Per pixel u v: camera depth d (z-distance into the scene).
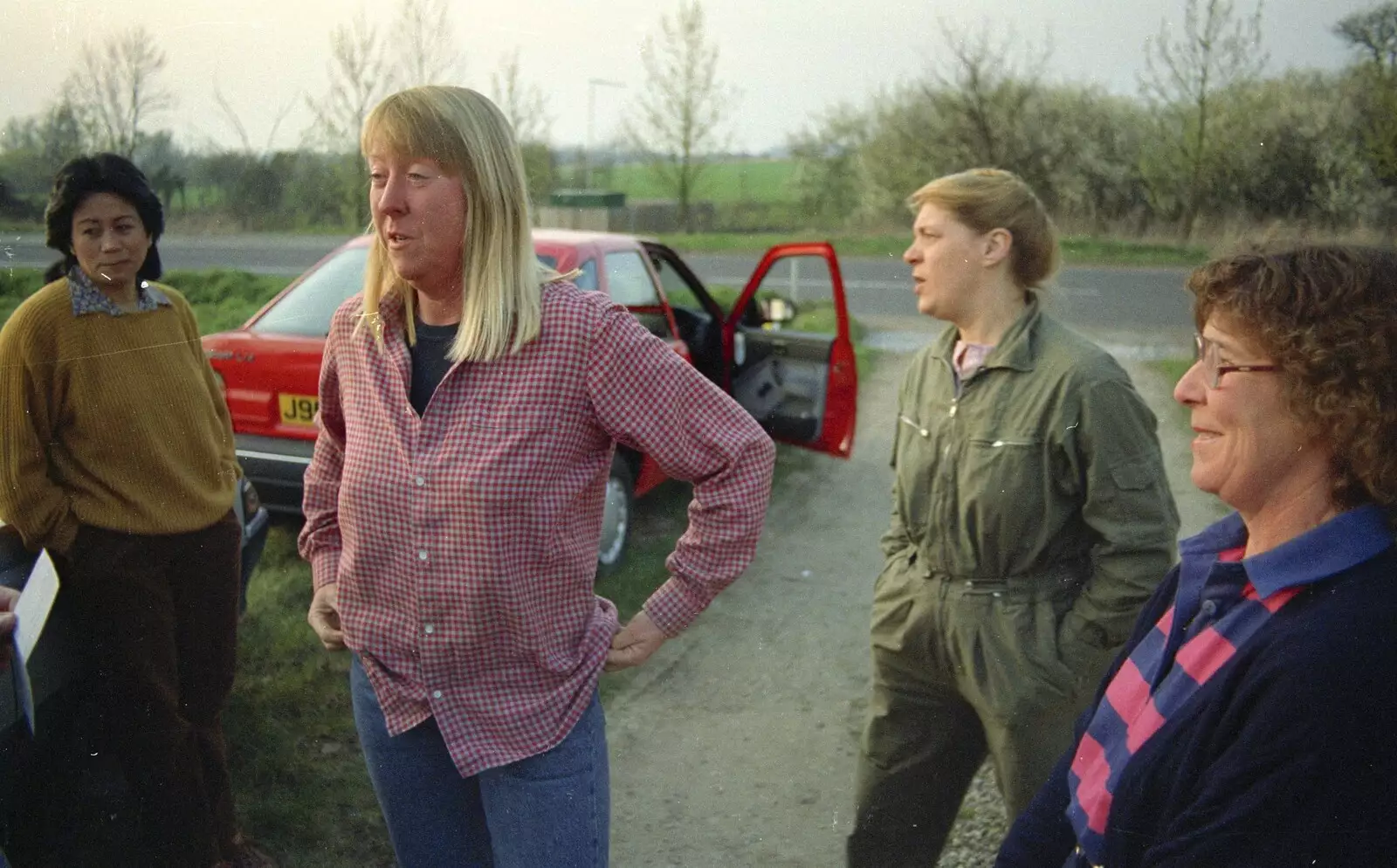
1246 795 0.80
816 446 4.20
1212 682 0.87
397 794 1.43
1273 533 0.89
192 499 1.90
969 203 1.61
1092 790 1.01
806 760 2.70
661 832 2.38
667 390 1.32
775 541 4.30
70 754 1.98
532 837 1.34
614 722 2.90
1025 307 1.63
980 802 2.43
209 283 3.52
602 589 3.71
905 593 1.73
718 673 3.19
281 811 2.38
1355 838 0.77
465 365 1.29
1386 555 0.82
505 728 1.33
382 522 1.31
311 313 3.62
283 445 3.48
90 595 1.82
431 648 1.32
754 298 4.49
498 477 1.25
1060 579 1.61
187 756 1.97
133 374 1.80
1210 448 0.92
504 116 1.30
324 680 2.96
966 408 1.62
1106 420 1.50
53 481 1.79
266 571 3.60
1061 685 1.58
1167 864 0.85
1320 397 0.83
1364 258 0.85
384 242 1.29
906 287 7.32
